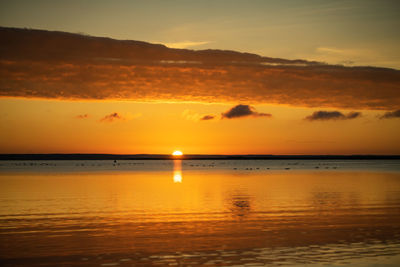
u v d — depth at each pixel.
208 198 31.33
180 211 24.44
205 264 13.58
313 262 13.70
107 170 102.38
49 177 64.06
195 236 17.52
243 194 34.31
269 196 32.56
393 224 19.98
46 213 23.75
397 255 14.48
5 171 92.88
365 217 22.05
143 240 16.81
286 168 117.50
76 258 14.24
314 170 97.44
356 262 13.67
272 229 18.91
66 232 18.36
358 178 58.34
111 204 27.77
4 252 14.98
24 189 39.88
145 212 24.08
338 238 16.98
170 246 15.83
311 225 19.81
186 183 48.94
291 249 15.32
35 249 15.41
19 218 22.05
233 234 17.86
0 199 30.84
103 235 17.75
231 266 13.36
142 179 58.47
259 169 109.25
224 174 75.69
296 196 32.50
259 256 14.42
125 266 13.40
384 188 39.75
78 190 38.69
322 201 29.05
